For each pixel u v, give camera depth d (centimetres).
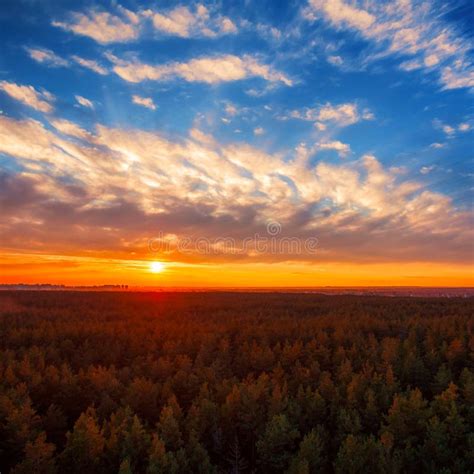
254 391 1892
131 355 3303
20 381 2347
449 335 3644
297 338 3797
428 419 1777
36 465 1354
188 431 1677
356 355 3047
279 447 1576
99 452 1443
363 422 1864
